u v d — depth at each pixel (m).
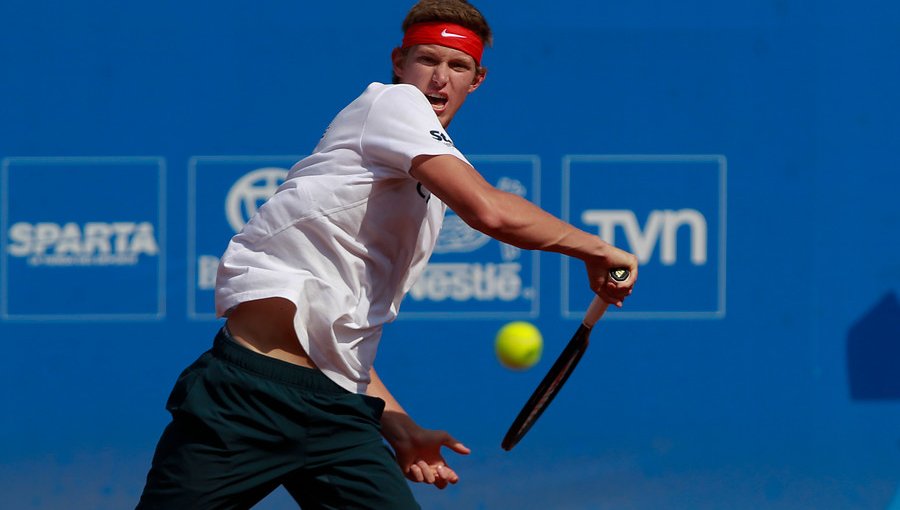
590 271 8.32
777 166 16.97
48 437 16.78
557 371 9.42
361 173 8.32
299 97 17.06
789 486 16.86
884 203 16.95
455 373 16.98
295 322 8.20
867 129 16.95
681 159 17.00
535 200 17.08
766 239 16.97
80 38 16.86
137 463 16.88
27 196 16.83
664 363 16.95
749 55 16.98
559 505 16.84
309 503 8.76
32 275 16.81
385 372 16.98
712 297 16.98
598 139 17.03
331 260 8.40
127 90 16.91
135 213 16.92
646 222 17.02
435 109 9.28
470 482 16.89
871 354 16.89
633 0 16.98
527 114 17.02
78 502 16.78
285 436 8.34
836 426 16.89
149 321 16.94
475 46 9.26
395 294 8.84
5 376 16.77
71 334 16.86
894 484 16.83
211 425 8.30
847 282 16.97
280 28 17.03
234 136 17.00
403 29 9.52
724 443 16.91
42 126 16.84
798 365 16.94
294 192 8.38
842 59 16.92
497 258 16.98
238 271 8.45
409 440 9.46
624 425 16.92
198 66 16.98
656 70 17.02
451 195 7.94
